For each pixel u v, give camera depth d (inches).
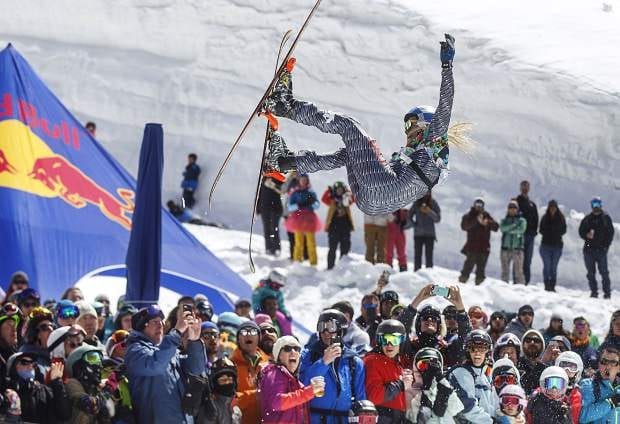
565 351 1056.2
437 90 2310.5
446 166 714.2
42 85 1537.9
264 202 1999.3
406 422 927.0
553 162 2220.7
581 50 2314.2
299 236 1937.7
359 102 2381.9
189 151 2480.3
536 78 2212.1
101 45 2561.5
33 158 1487.5
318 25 2399.1
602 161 2187.5
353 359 924.6
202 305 1131.9
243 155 2444.6
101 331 1162.6
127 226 1530.5
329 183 2332.7
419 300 995.3
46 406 835.4
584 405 988.6
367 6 2365.9
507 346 1072.2
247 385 937.5
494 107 2260.1
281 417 885.8
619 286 2060.8
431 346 991.0
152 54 2536.9
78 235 1472.7
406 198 706.2
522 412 933.8
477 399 915.4
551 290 1966.0
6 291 1373.0
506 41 2319.1
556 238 1952.5
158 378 845.8
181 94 2493.8
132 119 2519.7
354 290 1766.7
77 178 1523.1
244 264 1950.1
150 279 1205.1
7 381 834.2
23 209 1444.4
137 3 2519.7
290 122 2422.5
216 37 2475.4
